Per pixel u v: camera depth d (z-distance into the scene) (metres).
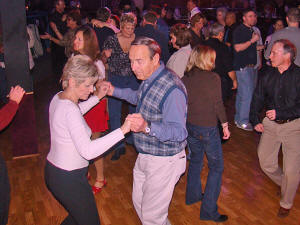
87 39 3.03
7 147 4.67
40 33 8.20
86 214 2.33
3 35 3.85
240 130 5.32
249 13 4.73
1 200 2.21
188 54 3.68
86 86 2.18
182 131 2.24
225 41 5.71
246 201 3.51
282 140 3.12
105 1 12.81
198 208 3.39
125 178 3.95
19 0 3.77
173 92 2.25
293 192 3.16
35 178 3.90
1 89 5.37
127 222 3.19
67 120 2.11
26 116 4.20
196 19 4.42
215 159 2.99
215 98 2.84
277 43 2.91
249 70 5.11
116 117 4.42
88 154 2.07
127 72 4.21
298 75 2.90
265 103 3.23
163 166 2.44
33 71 7.64
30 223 3.13
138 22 7.86
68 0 10.30
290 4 8.83
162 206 2.54
